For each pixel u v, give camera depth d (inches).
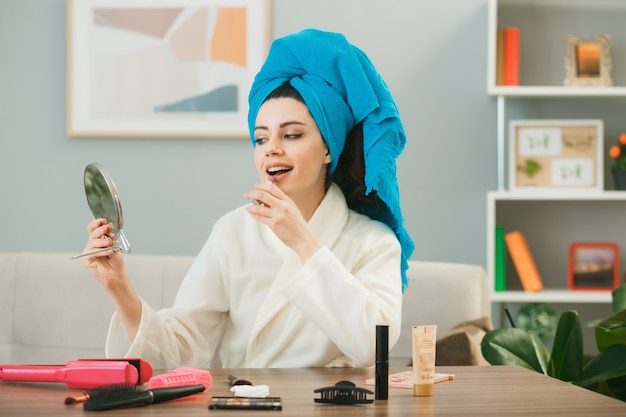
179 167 150.0
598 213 147.9
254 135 73.8
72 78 149.6
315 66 71.8
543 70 147.8
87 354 106.3
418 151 148.0
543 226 148.1
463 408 47.6
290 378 58.9
